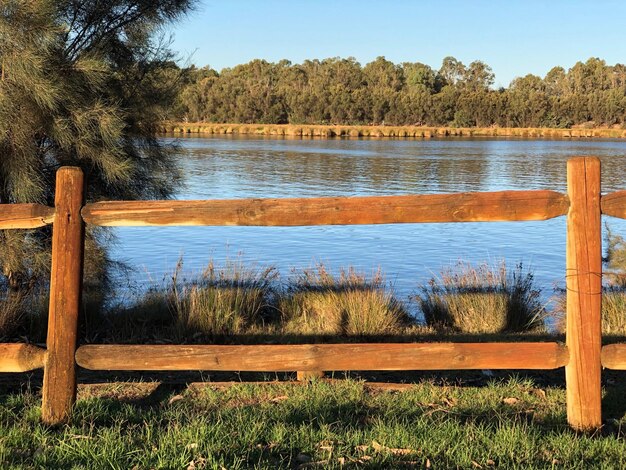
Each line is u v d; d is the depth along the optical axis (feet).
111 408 13.51
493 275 26.71
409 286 36.17
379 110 347.56
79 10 24.80
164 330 22.00
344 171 117.39
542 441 11.73
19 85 21.68
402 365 12.84
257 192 85.05
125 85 26.68
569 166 12.30
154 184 27.55
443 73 429.79
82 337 21.11
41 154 24.13
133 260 44.42
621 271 34.81
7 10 20.89
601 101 346.33
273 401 14.17
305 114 343.26
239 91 351.25
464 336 21.98
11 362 12.49
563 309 25.84
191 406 13.82
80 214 12.76
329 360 12.94
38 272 23.57
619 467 10.79
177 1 26.66
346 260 45.68
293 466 10.87
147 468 10.55
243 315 22.94
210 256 45.98
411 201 12.73
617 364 12.48
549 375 17.16
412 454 11.20
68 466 10.68
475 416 13.15
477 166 132.77
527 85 417.49
